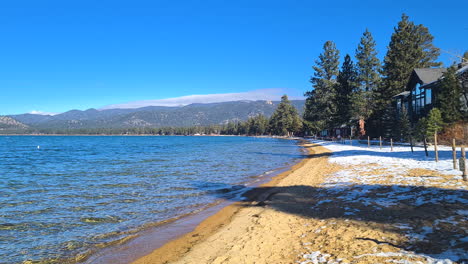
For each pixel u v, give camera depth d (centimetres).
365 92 6209
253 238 786
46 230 959
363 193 1118
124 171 2422
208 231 906
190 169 2505
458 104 2841
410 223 718
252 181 1848
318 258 594
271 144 7688
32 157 4241
